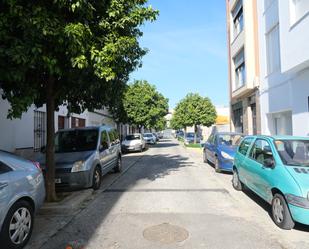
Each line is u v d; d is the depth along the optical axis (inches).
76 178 339.3
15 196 187.6
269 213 265.3
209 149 594.9
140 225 233.1
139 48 345.1
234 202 303.4
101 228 228.2
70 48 237.8
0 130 455.2
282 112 580.1
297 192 212.7
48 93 307.3
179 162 674.8
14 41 220.4
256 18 716.0
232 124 1001.5
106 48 261.1
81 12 249.8
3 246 178.9
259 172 273.0
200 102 1501.0
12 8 216.2
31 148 545.0
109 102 392.5
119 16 280.4
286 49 460.1
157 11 295.0
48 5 242.5
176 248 189.3
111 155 461.7
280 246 192.7
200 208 280.7
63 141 413.1
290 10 444.8
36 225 237.6
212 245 193.6
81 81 291.6
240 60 846.5
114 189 374.0
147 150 1105.4
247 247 190.7
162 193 345.4
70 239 207.6
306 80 446.9
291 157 252.7
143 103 1212.5
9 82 258.5
